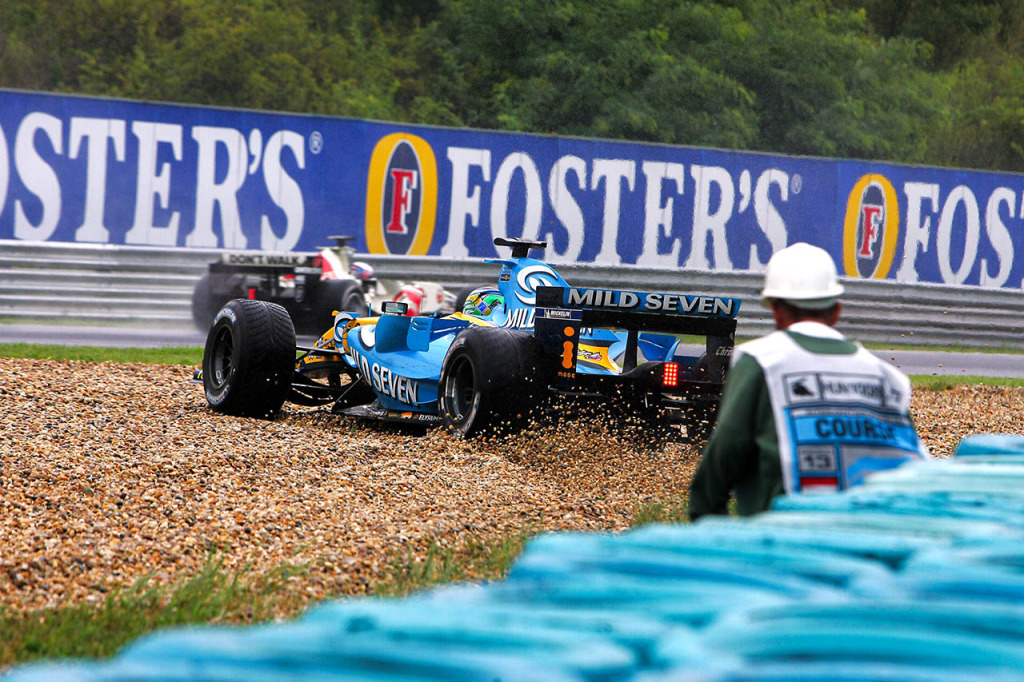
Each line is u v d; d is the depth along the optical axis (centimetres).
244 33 14362
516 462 2722
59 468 2250
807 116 13150
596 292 2741
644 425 2873
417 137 6206
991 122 14725
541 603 575
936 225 6806
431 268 6262
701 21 13512
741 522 761
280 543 1859
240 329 3216
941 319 6856
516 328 3155
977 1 17950
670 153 6400
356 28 15525
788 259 1152
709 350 2903
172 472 2300
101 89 14238
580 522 2108
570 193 6328
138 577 1636
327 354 3506
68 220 5766
